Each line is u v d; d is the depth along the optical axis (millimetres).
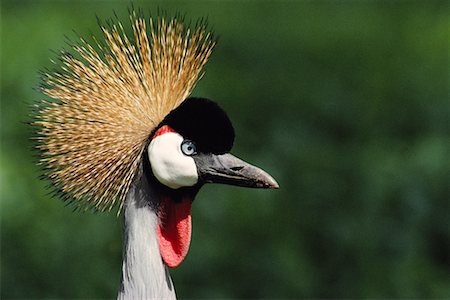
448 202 12281
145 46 6430
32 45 19172
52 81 6488
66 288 10438
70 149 6258
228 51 21391
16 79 16641
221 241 11305
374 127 16000
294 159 13695
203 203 11852
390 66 19516
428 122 15930
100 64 6371
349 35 22922
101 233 11016
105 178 6281
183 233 6395
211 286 10734
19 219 11391
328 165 13336
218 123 6230
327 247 11875
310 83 18547
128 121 6297
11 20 22047
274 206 12305
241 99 17359
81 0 24062
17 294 10383
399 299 10969
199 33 6645
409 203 12250
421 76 18109
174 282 10711
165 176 6262
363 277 11273
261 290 10828
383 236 11961
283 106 16922
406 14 24484
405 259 11602
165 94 6387
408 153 13734
